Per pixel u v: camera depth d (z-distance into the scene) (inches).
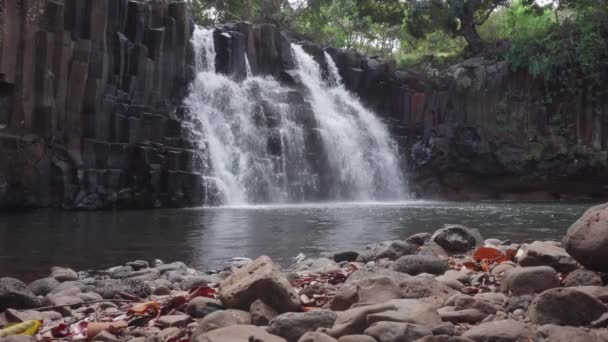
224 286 164.2
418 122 1330.0
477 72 1314.0
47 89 759.7
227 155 1018.1
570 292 132.3
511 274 166.1
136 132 867.4
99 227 525.7
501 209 831.7
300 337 127.7
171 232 480.1
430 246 279.3
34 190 740.7
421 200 1278.3
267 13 1585.9
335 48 1333.7
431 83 1341.0
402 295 157.2
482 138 1306.6
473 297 153.4
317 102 1205.1
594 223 166.7
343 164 1176.8
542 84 1328.7
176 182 868.0
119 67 889.5
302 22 1747.0
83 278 267.1
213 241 416.5
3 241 419.2
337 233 467.8
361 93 1320.1
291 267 280.4
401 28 1825.8
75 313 181.0
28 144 730.2
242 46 1147.9
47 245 398.0
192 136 962.7
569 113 1316.4
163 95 978.1
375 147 1251.8
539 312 133.7
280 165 1066.7
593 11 1346.0
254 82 1133.7
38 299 188.4
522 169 1318.9
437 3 1446.9
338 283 205.3
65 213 707.4
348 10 1710.1
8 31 716.7
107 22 876.0
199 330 141.0
